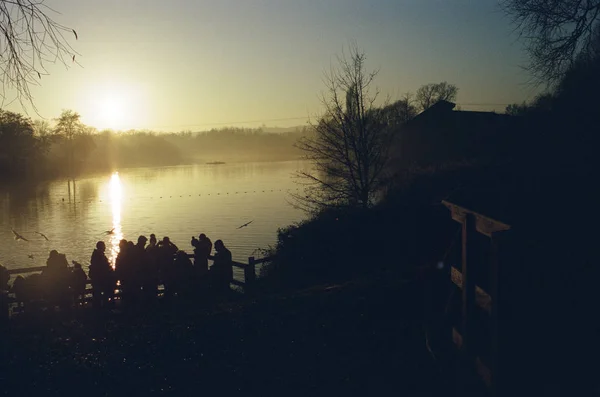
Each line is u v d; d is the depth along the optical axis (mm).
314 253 21266
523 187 7098
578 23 16797
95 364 9156
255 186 95875
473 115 48000
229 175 131125
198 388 7871
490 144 33375
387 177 29562
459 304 7938
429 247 20047
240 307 12664
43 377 8656
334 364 8148
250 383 7840
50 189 98375
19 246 42656
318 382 7559
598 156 14992
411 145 46438
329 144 27766
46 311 13055
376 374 7496
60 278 13227
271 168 157250
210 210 62500
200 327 10930
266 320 10930
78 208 70062
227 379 8078
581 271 4918
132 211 65250
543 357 5141
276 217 53812
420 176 29156
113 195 87188
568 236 5039
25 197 84875
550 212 5734
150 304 14266
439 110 48250
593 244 4914
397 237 20875
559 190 6738
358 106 27438
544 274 5094
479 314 6418
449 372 6949
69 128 120625
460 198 7004
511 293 5242
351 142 27250
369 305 11133
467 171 26312
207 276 15945
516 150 22109
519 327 5230
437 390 6621
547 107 20953
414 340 8594
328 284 16156
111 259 35281
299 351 8953
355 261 20094
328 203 27266
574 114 17406
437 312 8695
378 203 28141
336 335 9508
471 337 6398
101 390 8055
